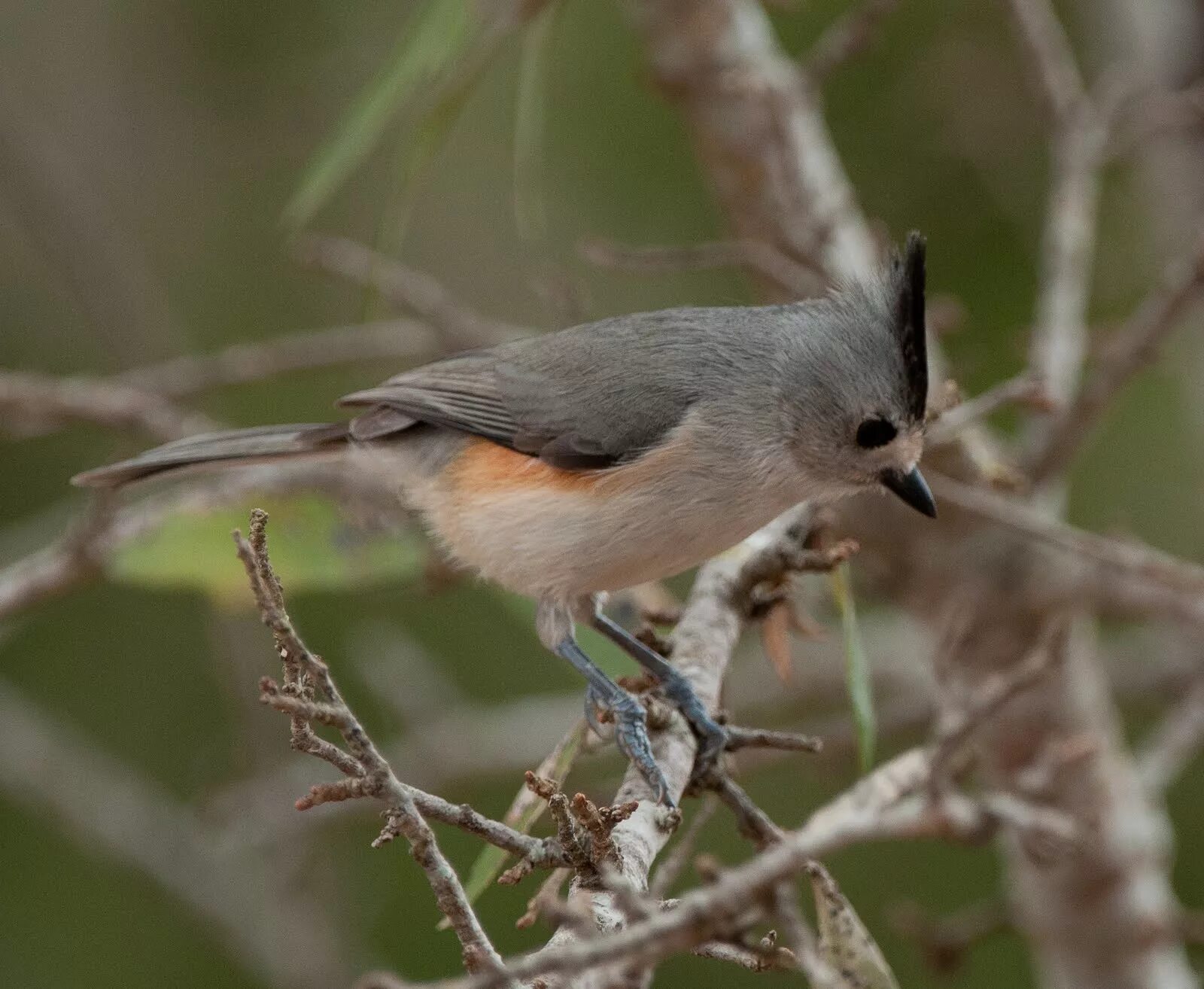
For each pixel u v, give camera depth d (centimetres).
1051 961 960
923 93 1159
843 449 762
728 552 802
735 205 989
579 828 491
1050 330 928
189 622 1241
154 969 1147
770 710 1168
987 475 896
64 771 1125
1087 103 992
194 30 1248
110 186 1255
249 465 869
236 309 1252
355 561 895
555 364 792
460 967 1146
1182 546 1168
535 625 789
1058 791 931
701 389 761
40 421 998
